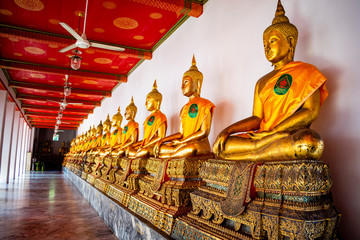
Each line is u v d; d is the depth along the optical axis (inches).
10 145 466.0
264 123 100.8
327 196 77.9
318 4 111.0
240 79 153.3
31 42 285.7
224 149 102.0
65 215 230.5
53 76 403.5
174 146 152.0
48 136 1125.7
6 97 398.0
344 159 94.1
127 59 324.2
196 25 205.3
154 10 216.2
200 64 193.8
